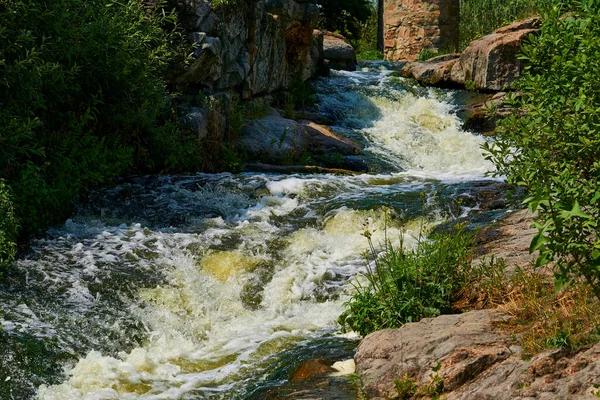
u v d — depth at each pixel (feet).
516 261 26.14
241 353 24.61
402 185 39.29
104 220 34.14
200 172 42.09
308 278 29.58
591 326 17.85
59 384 22.62
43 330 24.59
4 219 28.04
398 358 19.76
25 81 32.60
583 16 22.66
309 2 59.93
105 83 38.70
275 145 47.55
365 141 54.39
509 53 61.62
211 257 30.71
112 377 22.93
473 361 18.28
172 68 42.70
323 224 34.60
